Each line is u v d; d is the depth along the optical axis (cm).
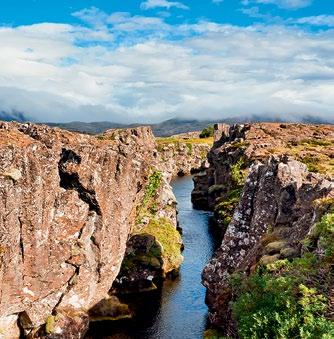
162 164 13100
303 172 5234
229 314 3812
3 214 4044
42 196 4391
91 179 4800
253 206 5306
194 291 6366
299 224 4066
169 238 7556
